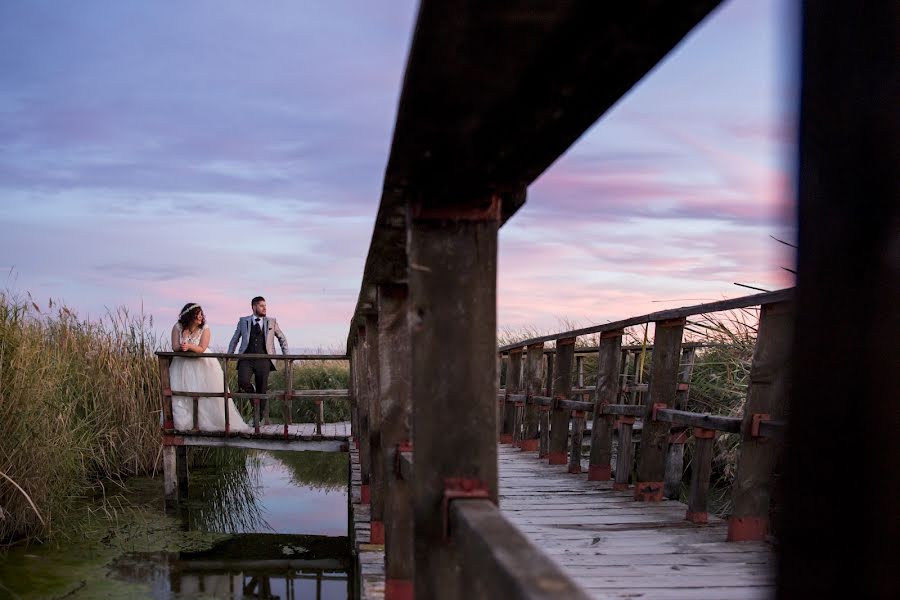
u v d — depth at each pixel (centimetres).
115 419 973
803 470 84
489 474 157
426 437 157
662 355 537
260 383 1172
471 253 159
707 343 746
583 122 114
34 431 656
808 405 84
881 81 80
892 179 79
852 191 81
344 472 1166
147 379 1030
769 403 393
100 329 1036
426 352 157
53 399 730
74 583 542
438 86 100
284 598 539
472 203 157
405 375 286
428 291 158
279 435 925
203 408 964
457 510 143
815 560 83
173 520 786
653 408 535
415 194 156
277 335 1195
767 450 399
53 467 671
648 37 87
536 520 479
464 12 80
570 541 414
